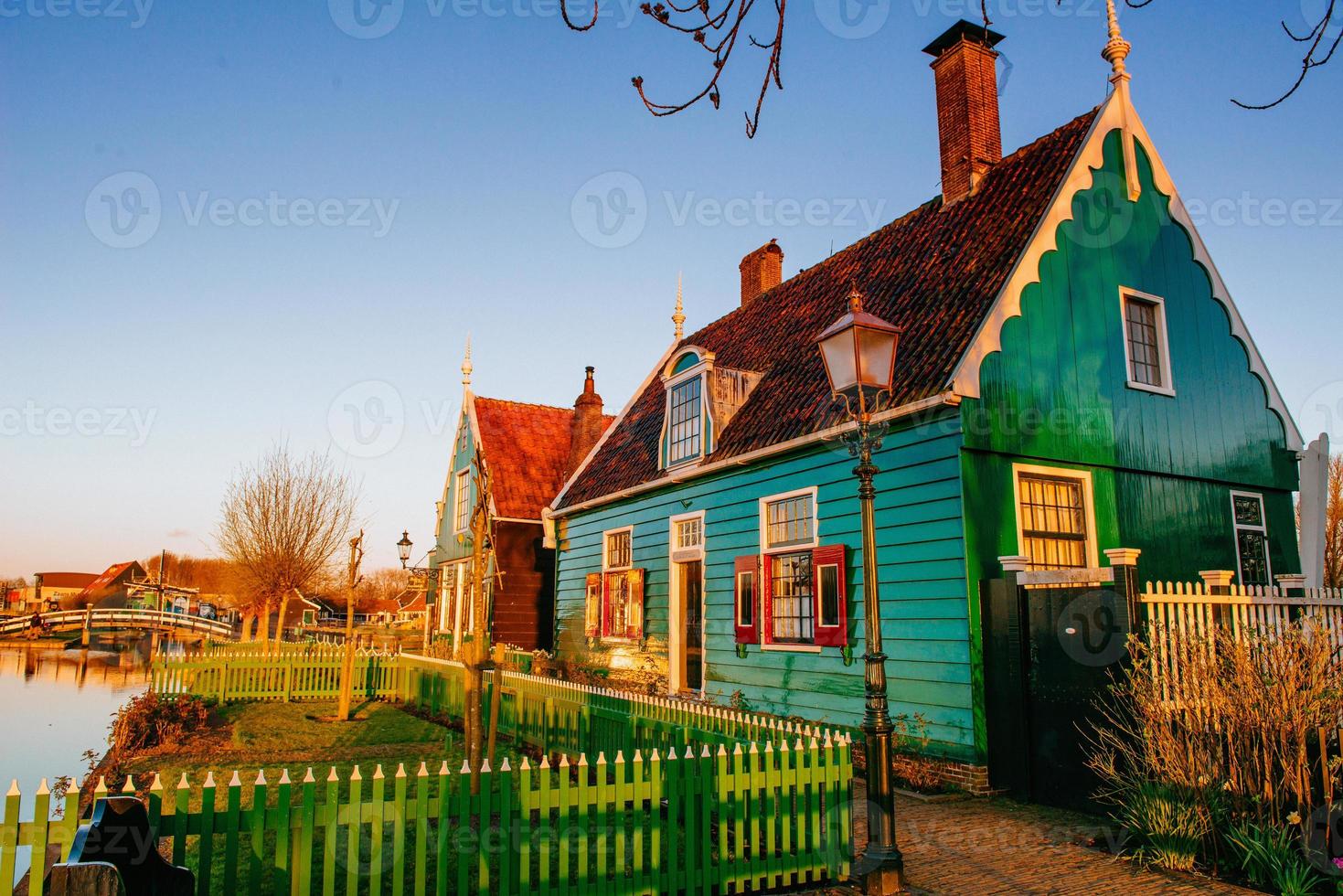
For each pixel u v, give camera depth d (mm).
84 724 18203
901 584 10406
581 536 19688
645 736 8812
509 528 23938
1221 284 12938
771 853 6238
